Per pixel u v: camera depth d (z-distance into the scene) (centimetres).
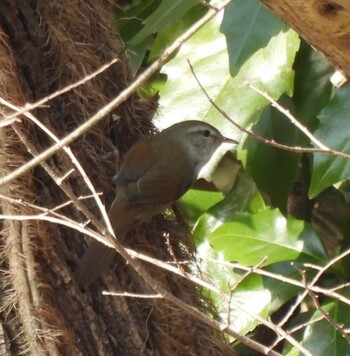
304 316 963
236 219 948
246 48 840
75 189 780
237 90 945
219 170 1051
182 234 880
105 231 596
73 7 835
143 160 838
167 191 845
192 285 854
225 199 1026
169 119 959
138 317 782
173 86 966
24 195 744
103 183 811
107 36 870
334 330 862
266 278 934
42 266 744
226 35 843
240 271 948
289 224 941
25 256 735
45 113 790
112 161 828
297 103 952
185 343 815
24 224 739
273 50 923
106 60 858
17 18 799
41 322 728
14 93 764
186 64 970
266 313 927
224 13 845
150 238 845
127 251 612
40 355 725
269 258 932
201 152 899
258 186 958
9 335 728
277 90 923
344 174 826
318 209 1084
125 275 786
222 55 967
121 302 770
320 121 837
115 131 856
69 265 756
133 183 815
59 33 813
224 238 947
